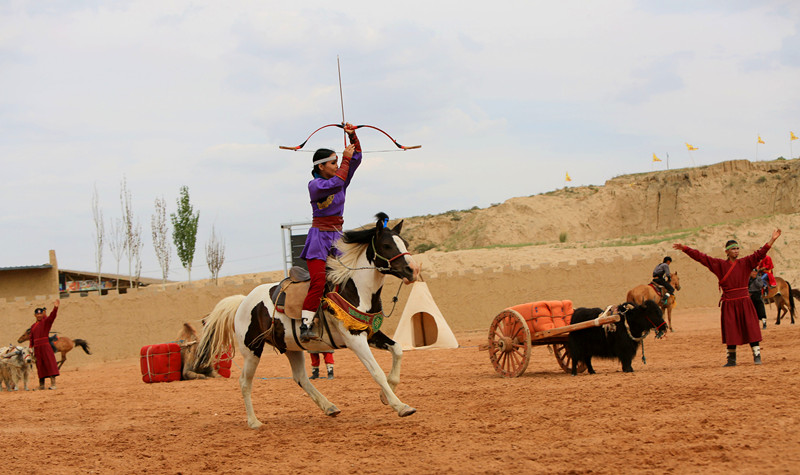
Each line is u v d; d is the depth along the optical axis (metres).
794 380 9.91
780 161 89.00
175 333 32.38
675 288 25.27
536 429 7.95
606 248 61.84
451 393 11.84
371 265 8.88
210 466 7.34
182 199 52.34
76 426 11.11
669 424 7.59
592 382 11.92
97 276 56.25
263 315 9.52
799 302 35.09
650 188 89.88
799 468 5.54
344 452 7.57
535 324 13.99
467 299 35.00
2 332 31.11
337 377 17.14
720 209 83.88
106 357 31.66
